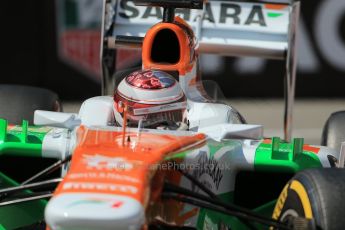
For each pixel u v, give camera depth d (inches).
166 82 713.6
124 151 626.2
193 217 688.4
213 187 725.9
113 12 1054.4
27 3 1669.5
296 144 742.5
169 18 829.8
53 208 535.5
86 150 625.3
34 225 765.9
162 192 621.9
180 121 720.3
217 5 1056.2
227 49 1042.1
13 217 748.6
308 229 585.6
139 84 708.7
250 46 1039.6
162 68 776.9
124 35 1039.0
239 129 667.4
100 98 792.9
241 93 1696.6
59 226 533.3
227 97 1692.9
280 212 657.6
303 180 626.5
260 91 1700.3
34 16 1672.0
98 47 1681.8
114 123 756.6
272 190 787.4
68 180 571.8
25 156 778.8
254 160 749.3
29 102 943.0
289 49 1038.4
